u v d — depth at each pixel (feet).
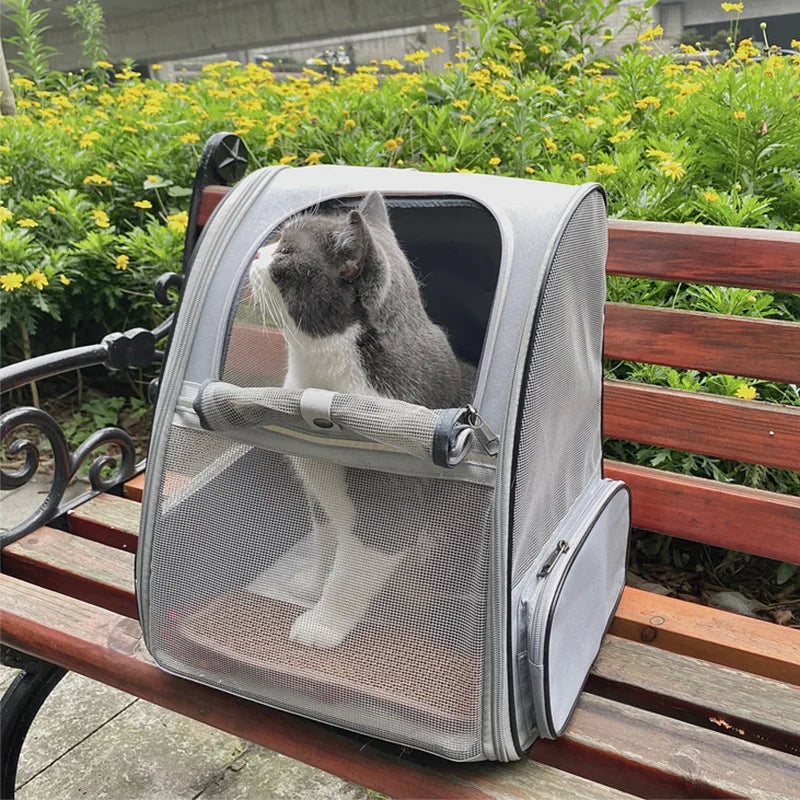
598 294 3.89
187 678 3.74
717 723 3.89
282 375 3.81
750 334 4.65
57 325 9.75
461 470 3.01
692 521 4.96
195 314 3.65
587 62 11.50
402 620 3.18
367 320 3.50
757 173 7.43
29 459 5.08
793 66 8.89
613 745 3.58
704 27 12.74
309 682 3.35
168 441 3.57
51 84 14.24
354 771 3.43
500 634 3.00
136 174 9.36
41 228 9.09
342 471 3.22
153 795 5.11
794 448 4.67
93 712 5.77
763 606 6.22
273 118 9.23
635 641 4.48
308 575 3.38
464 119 8.71
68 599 4.41
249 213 3.85
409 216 4.19
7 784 4.58
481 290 4.09
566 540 3.51
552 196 3.44
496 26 10.57
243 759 5.38
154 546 3.57
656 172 7.15
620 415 5.12
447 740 3.16
